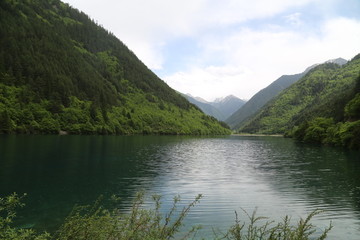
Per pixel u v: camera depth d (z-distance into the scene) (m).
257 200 26.36
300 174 40.66
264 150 86.00
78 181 32.78
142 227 10.69
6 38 198.00
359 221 20.83
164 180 34.97
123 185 31.55
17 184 30.38
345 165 49.91
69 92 187.25
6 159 46.91
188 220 20.28
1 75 163.25
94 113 174.50
